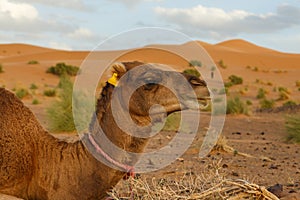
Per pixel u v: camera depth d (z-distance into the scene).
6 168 7.80
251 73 90.75
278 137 22.30
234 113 31.61
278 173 13.22
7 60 107.62
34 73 72.38
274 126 26.92
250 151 17.55
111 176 7.34
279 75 90.25
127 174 7.93
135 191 7.86
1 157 7.78
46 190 7.65
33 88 55.62
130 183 8.02
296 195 10.16
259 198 7.51
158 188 7.94
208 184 8.59
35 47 150.00
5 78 67.88
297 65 115.75
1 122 7.89
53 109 22.48
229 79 71.56
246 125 26.98
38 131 8.08
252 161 15.12
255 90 63.75
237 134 23.03
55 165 7.67
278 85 72.50
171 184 8.94
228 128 25.36
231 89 64.12
